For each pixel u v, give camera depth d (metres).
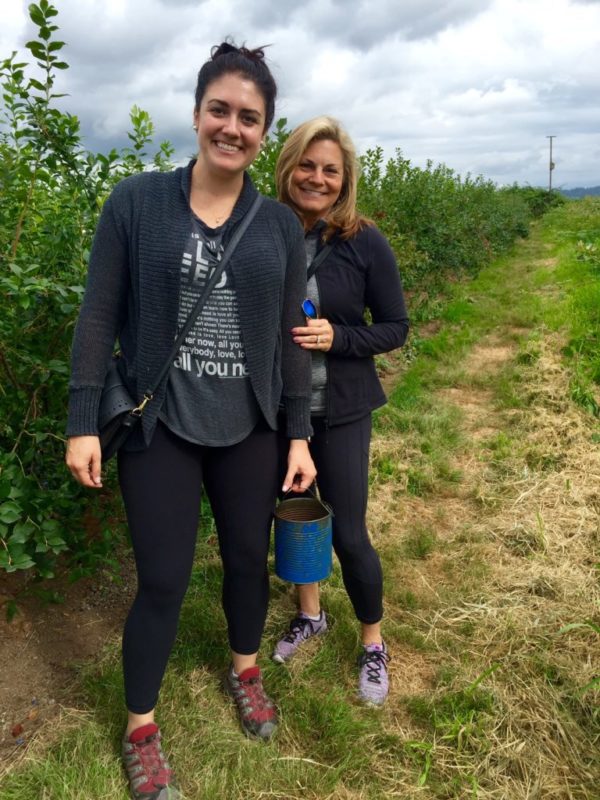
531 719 2.37
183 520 1.93
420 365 7.00
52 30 2.42
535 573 3.31
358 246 2.26
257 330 1.87
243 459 2.00
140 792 1.96
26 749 2.15
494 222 18.08
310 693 2.41
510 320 8.93
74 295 2.38
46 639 2.64
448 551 3.59
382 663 2.54
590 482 4.30
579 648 2.75
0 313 2.47
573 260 13.35
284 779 2.09
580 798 2.11
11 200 2.64
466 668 2.64
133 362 1.85
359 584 2.45
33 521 2.32
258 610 2.21
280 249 1.90
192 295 1.79
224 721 2.29
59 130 2.59
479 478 4.47
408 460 4.63
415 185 10.83
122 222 1.76
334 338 2.18
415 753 2.23
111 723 2.21
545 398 5.63
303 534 2.29
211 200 1.83
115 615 2.85
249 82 1.72
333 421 2.30
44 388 2.67
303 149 2.14
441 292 11.47
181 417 1.86
